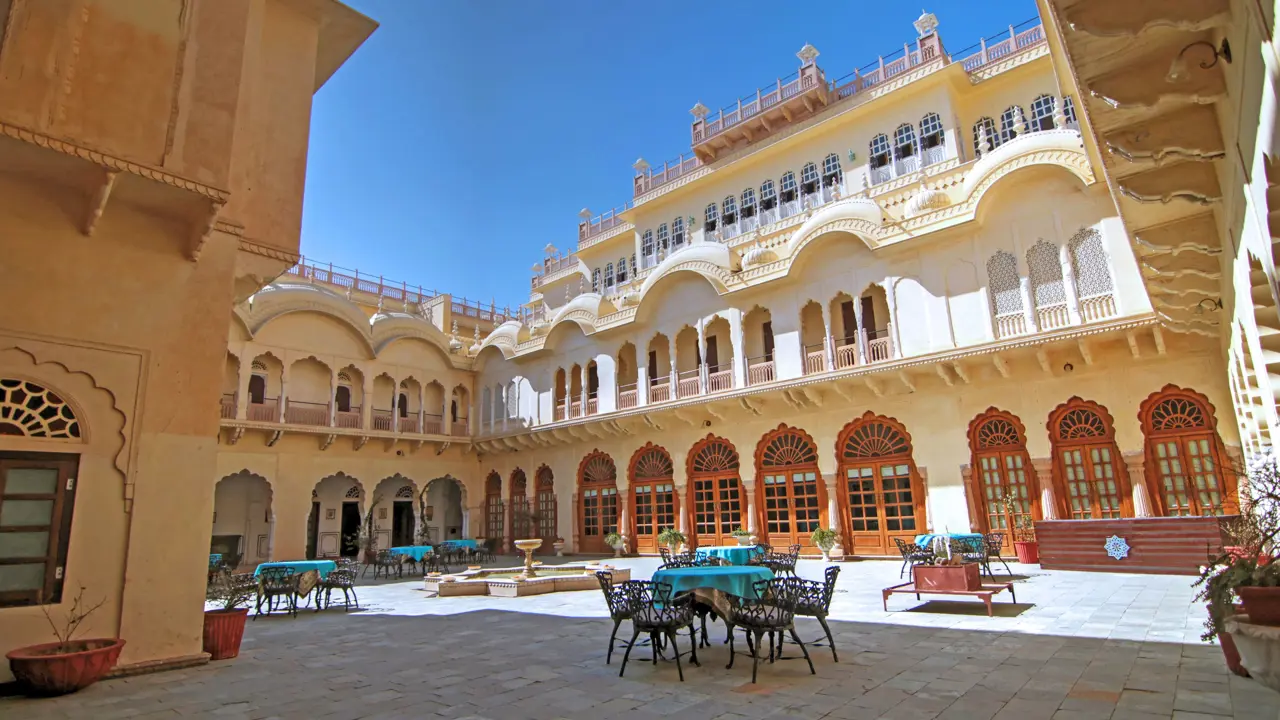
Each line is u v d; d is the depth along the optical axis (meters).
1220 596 4.74
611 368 22.58
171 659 6.96
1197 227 8.84
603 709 5.11
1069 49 5.32
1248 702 4.62
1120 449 13.98
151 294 7.57
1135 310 13.38
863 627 8.00
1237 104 4.95
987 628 7.62
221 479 22.70
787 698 5.23
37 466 6.65
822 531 16.81
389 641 8.28
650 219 26.30
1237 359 10.72
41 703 5.66
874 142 20.55
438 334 26.56
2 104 6.15
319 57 10.75
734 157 23.41
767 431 19.12
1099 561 12.02
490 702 5.42
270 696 5.80
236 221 8.41
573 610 10.49
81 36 6.77
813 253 18.03
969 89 19.70
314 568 11.59
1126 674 5.48
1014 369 15.30
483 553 22.72
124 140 6.86
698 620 9.00
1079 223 14.34
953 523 15.66
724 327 20.86
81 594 6.68
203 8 7.77
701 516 20.47
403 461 25.23
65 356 6.92
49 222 6.98
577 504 23.92
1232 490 12.82
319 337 23.27
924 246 16.27
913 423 16.59
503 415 26.39
